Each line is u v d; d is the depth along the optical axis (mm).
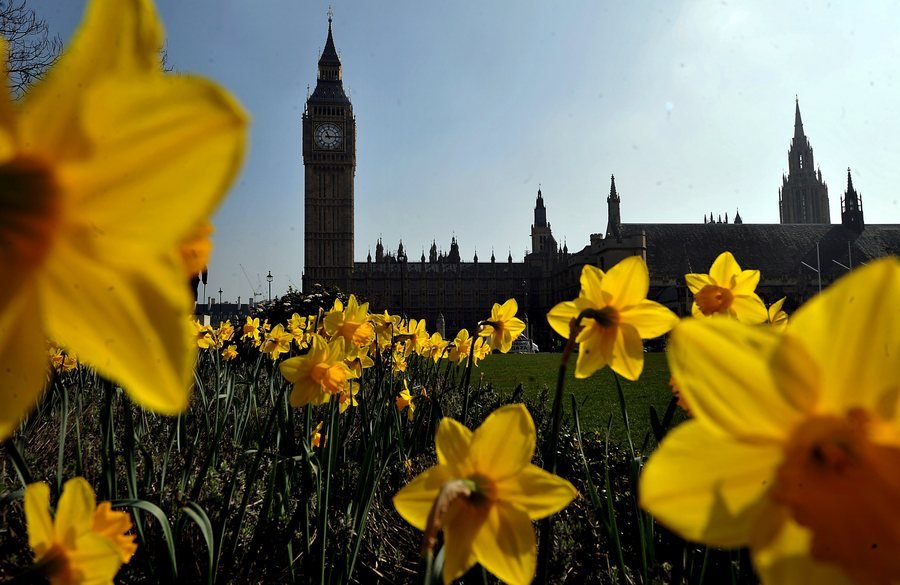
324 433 3072
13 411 417
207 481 2617
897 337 495
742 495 510
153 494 2123
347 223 78500
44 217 408
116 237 412
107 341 429
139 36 447
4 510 1848
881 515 460
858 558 453
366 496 2230
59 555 782
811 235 66562
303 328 4879
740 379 505
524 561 805
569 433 4230
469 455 845
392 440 3533
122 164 392
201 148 390
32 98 420
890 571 445
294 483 2971
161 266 436
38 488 819
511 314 2672
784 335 513
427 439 3744
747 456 513
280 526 2418
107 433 1734
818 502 478
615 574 2414
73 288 427
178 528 1984
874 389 494
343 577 2150
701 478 515
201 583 1744
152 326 430
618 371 1317
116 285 426
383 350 4250
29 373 424
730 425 508
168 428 3434
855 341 499
